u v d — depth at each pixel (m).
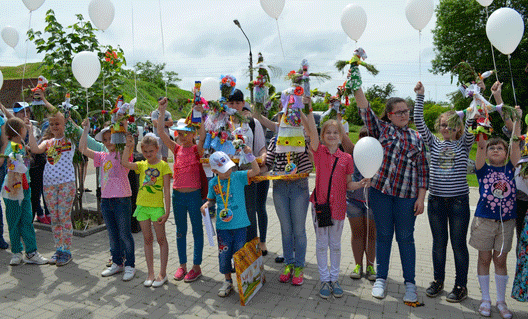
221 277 3.99
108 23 4.07
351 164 3.56
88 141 4.39
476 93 3.21
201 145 3.80
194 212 3.79
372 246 3.96
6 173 4.36
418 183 3.41
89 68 3.92
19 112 5.47
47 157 4.31
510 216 3.17
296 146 3.55
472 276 4.06
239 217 3.44
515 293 3.12
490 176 3.27
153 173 3.74
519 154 3.22
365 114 3.50
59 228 4.33
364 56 3.40
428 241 5.39
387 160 3.42
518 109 3.19
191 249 4.85
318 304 3.39
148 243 3.77
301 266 3.80
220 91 3.66
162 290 3.66
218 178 3.49
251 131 4.05
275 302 3.42
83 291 3.62
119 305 3.35
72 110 4.33
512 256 4.72
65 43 5.53
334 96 3.80
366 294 3.60
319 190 3.53
